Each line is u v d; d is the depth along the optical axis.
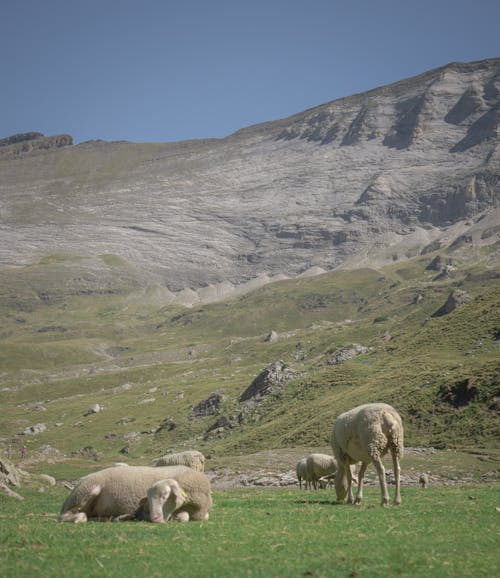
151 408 136.25
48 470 52.19
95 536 12.12
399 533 13.08
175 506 14.26
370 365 94.25
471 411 56.06
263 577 9.38
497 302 93.38
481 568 10.04
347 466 20.06
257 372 162.88
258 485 41.22
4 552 10.73
